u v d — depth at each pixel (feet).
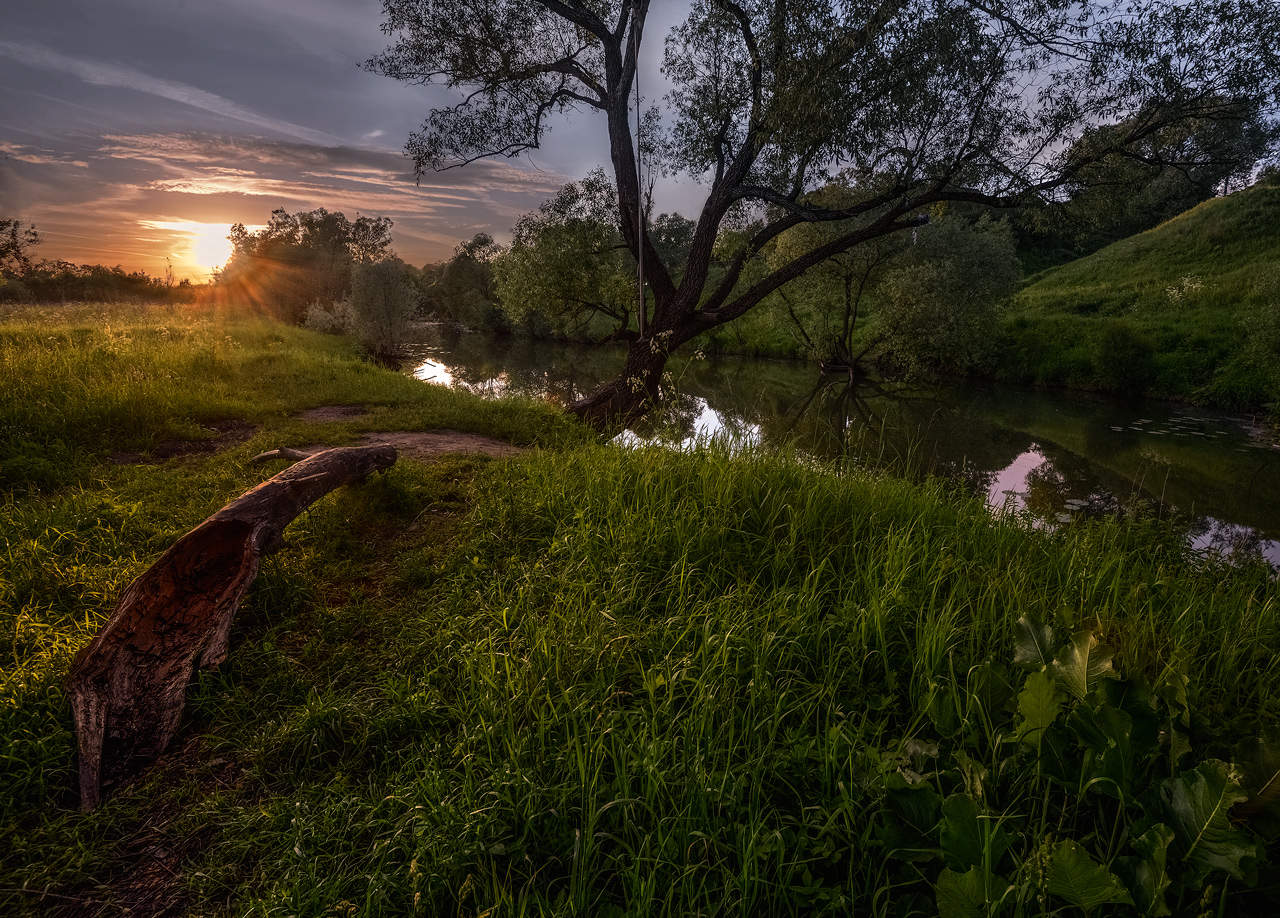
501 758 7.70
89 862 6.89
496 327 198.90
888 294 83.61
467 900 6.21
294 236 176.14
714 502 14.73
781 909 5.95
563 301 51.39
